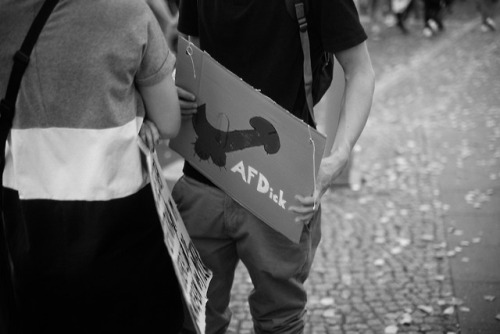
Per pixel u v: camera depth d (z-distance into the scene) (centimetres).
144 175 208
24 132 197
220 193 248
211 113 234
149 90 206
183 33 257
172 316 221
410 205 566
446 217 538
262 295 255
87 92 193
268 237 245
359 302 406
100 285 204
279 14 225
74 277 201
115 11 190
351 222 531
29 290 206
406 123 843
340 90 411
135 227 207
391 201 576
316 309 397
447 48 1355
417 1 1656
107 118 194
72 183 197
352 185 608
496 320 382
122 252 205
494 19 1669
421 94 998
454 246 483
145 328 215
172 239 211
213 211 249
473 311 393
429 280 432
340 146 233
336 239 498
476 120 842
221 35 235
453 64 1203
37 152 198
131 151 200
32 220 200
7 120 195
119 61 192
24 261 203
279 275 247
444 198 581
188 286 216
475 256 465
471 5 1884
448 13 1708
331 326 379
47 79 192
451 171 654
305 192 221
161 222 198
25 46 191
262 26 228
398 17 1519
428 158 698
